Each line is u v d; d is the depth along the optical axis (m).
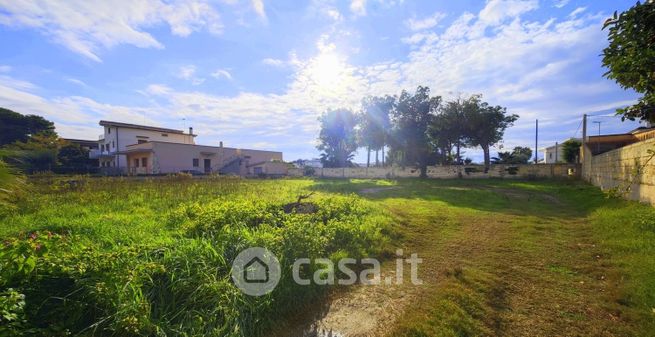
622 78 3.18
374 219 6.61
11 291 1.93
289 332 2.85
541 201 10.81
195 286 2.78
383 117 29.72
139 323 2.28
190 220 5.41
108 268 2.54
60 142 33.03
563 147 30.66
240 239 3.82
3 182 4.91
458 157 29.12
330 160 37.50
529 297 3.40
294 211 6.45
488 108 25.22
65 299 2.25
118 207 7.24
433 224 7.09
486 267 4.34
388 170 30.05
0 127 33.72
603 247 4.98
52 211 6.37
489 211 8.71
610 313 3.02
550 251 4.99
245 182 16.95
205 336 2.42
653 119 3.25
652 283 3.41
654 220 5.65
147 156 29.17
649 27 2.82
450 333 2.71
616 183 10.72
